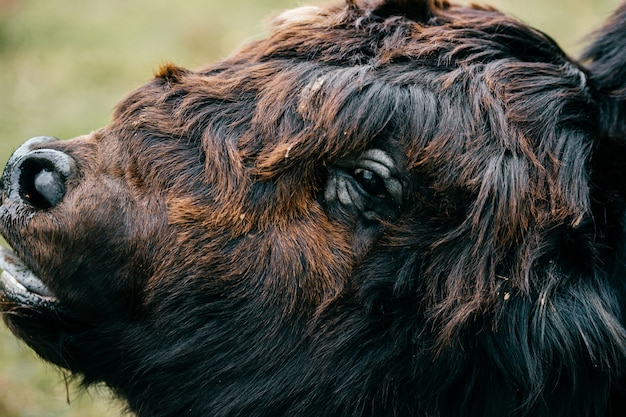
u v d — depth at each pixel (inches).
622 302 192.7
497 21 216.4
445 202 188.7
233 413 206.4
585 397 194.4
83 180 199.0
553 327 187.3
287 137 193.5
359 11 214.5
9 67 559.2
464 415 201.3
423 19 217.0
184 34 601.6
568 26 536.1
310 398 201.6
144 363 207.9
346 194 193.3
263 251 194.4
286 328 197.9
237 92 202.1
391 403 199.9
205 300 199.2
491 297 189.0
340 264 193.2
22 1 672.4
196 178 197.3
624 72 224.4
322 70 198.7
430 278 191.0
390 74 195.6
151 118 202.2
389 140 191.0
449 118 190.9
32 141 207.0
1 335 345.7
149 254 197.8
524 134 193.5
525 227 188.9
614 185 194.9
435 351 193.2
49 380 328.5
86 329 208.4
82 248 198.1
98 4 674.2
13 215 199.9
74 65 562.3
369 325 195.0
